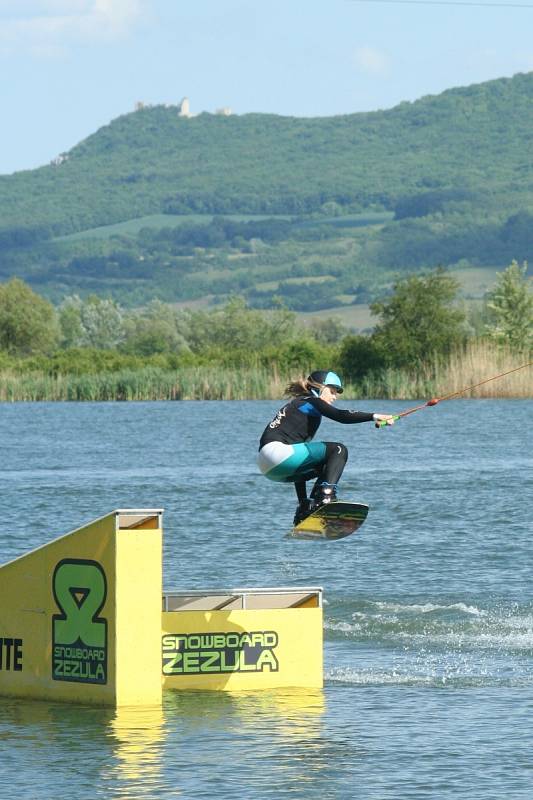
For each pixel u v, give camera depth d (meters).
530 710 44.00
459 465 151.25
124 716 43.16
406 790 35.25
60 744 39.81
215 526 96.88
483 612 62.47
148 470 147.62
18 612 46.41
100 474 142.50
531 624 59.66
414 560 79.75
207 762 37.94
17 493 121.12
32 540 90.62
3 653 46.78
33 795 35.03
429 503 110.00
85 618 44.75
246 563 79.12
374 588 69.50
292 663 47.97
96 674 44.66
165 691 46.81
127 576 43.88
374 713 43.69
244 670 47.62
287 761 38.00
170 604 48.75
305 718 43.00
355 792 35.12
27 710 44.06
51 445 192.75
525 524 96.31
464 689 47.31
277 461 44.28
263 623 47.81
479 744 39.72
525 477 134.00
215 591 48.94
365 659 52.75
